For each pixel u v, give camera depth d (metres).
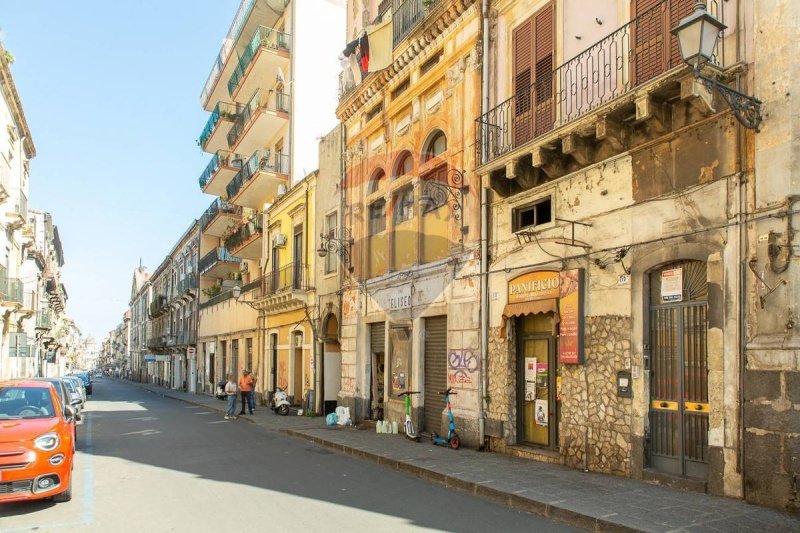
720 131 8.00
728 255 7.75
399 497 8.43
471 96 13.42
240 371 32.59
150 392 50.12
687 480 8.05
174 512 7.60
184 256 54.03
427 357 14.91
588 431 9.79
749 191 7.59
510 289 11.96
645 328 9.00
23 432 7.94
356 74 18.91
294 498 8.38
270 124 28.09
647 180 9.09
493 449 12.08
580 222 10.16
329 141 21.38
